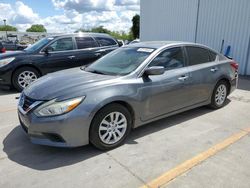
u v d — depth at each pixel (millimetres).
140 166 2926
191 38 10922
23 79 6656
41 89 3195
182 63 4172
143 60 3717
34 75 6789
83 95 3008
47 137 2984
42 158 3117
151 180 2660
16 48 26656
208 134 3807
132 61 3807
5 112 4879
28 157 3143
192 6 10602
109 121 3242
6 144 3492
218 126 4129
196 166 2908
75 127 2947
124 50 4301
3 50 12445
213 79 4633
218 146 3408
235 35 9242
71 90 3045
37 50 6867
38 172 2816
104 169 2871
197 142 3533
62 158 3111
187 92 4160
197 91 4359
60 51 7152
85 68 4176
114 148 3355
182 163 2980
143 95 3508
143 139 3631
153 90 3623
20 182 2637
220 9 9547
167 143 3504
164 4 11992
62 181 2654
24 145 3465
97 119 3090
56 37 7191
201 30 10414
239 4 8930
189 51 4336
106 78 3400
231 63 5121
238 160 3035
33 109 2990
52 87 3188
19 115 3328
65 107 2898
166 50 3986
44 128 2910
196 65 4387
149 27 13312
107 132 3240
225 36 9578
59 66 7125
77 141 3014
